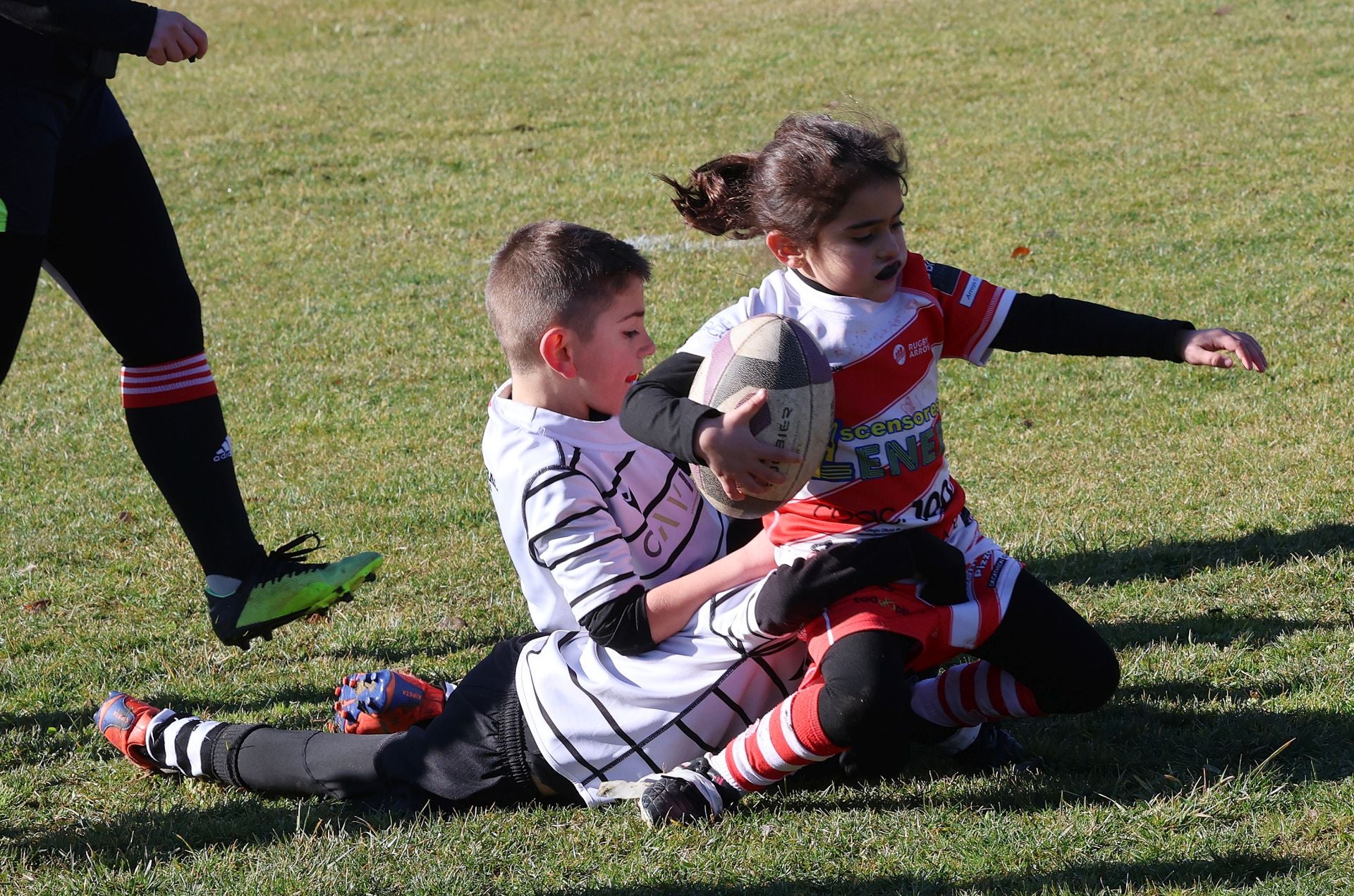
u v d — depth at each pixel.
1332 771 11.61
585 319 11.48
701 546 12.49
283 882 10.81
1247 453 20.62
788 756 11.05
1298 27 56.81
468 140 49.72
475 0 75.44
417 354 30.08
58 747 14.20
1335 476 19.22
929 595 11.16
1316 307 27.78
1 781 13.30
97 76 14.29
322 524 21.02
